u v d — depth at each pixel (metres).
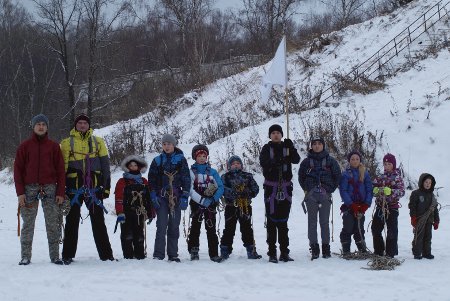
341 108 17.72
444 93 16.33
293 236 10.25
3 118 39.50
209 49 45.25
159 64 42.69
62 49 29.11
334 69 23.05
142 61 44.75
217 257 7.71
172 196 7.66
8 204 16.11
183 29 37.53
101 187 7.62
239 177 8.01
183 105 29.09
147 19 40.25
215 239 7.84
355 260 7.75
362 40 24.94
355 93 19.12
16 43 41.91
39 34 39.44
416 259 7.93
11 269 6.82
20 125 37.81
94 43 29.00
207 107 27.22
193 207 7.91
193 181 7.89
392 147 14.37
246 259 7.92
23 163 7.33
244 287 6.19
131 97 34.44
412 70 19.48
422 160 13.90
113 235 10.60
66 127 36.09
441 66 18.97
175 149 7.93
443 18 22.89
